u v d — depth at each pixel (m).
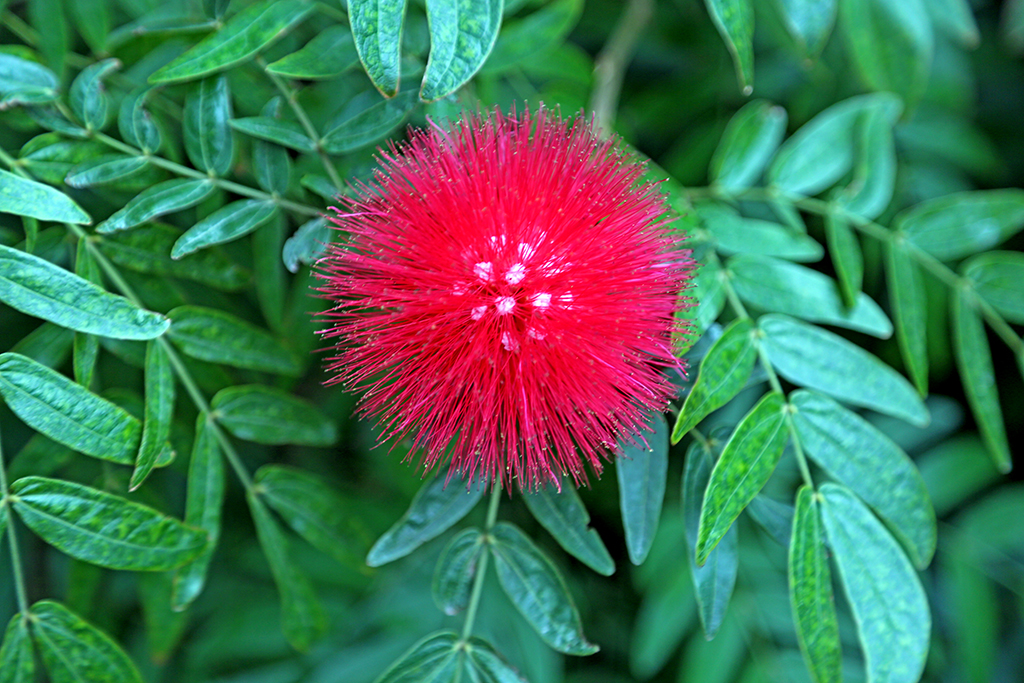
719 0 0.37
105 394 0.38
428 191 0.36
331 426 0.39
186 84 0.38
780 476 0.42
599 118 0.41
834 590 0.42
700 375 0.37
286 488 0.39
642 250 0.36
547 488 0.37
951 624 0.42
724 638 0.42
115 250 0.37
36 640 0.36
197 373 0.39
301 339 0.41
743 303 0.40
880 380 0.39
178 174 0.38
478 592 0.38
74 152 0.37
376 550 0.37
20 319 0.40
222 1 0.38
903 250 0.41
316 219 0.38
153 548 0.36
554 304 0.36
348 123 0.38
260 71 0.39
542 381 0.36
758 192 0.41
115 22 0.41
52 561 0.42
